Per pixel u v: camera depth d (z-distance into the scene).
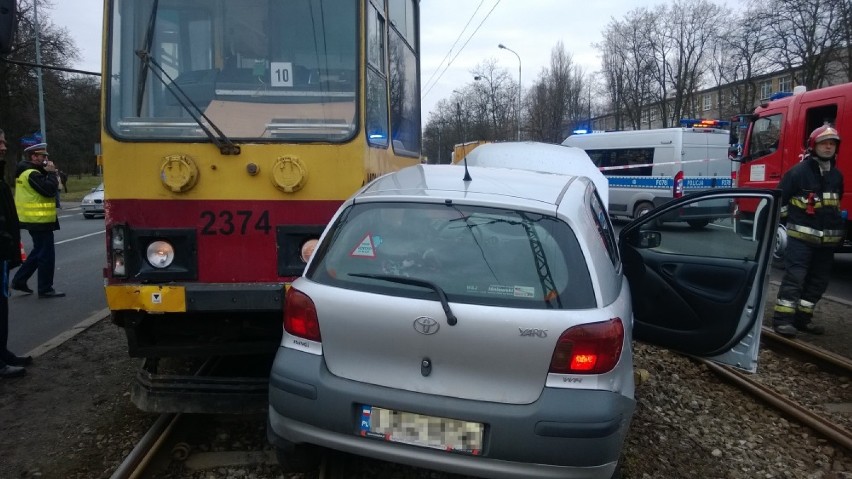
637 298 4.84
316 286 3.07
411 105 6.02
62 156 46.34
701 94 59.16
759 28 35.06
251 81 3.99
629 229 4.91
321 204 4.01
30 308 7.70
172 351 4.07
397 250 3.08
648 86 57.62
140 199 3.89
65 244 14.49
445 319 2.81
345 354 2.96
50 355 5.69
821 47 32.53
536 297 2.85
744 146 11.99
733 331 4.43
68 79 38.84
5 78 34.56
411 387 2.86
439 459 2.79
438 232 3.11
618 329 2.85
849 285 9.67
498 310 2.79
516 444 2.71
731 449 4.21
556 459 2.70
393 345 2.88
